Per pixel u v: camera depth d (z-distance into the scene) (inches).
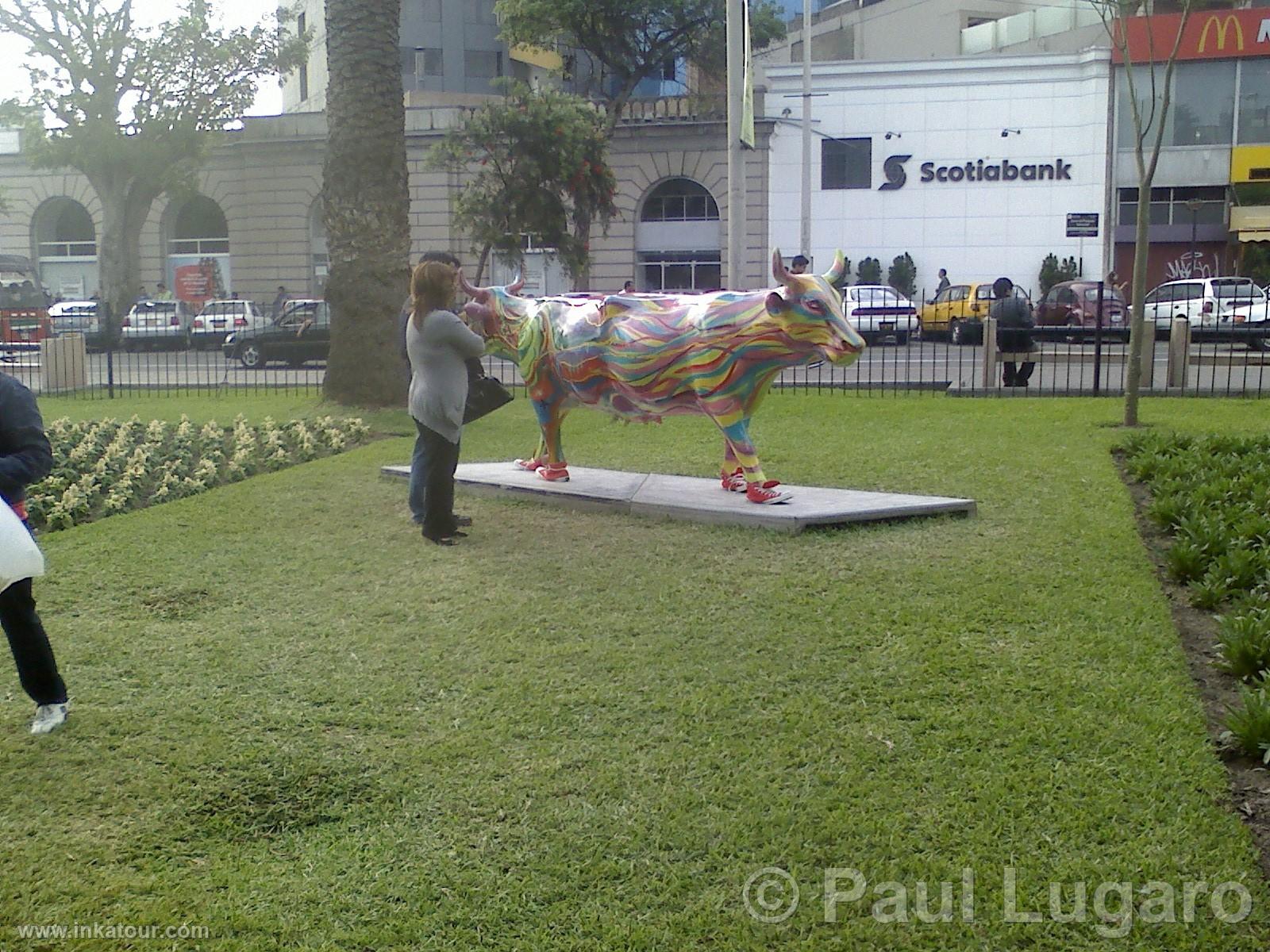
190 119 1428.4
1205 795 163.6
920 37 1878.7
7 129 1600.6
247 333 1035.3
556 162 1199.6
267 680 213.2
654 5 1373.0
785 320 299.4
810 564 273.4
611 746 183.8
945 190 1505.9
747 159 1523.1
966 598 245.9
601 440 461.7
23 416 188.2
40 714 193.6
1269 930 135.6
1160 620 231.6
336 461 428.5
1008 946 134.7
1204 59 1427.2
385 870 151.1
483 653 223.9
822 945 135.3
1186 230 1455.5
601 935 137.8
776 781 171.0
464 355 300.8
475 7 1857.8
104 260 1465.3
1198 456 377.1
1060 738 181.2
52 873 151.6
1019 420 496.4
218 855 155.6
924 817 160.2
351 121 552.7
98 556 296.8
